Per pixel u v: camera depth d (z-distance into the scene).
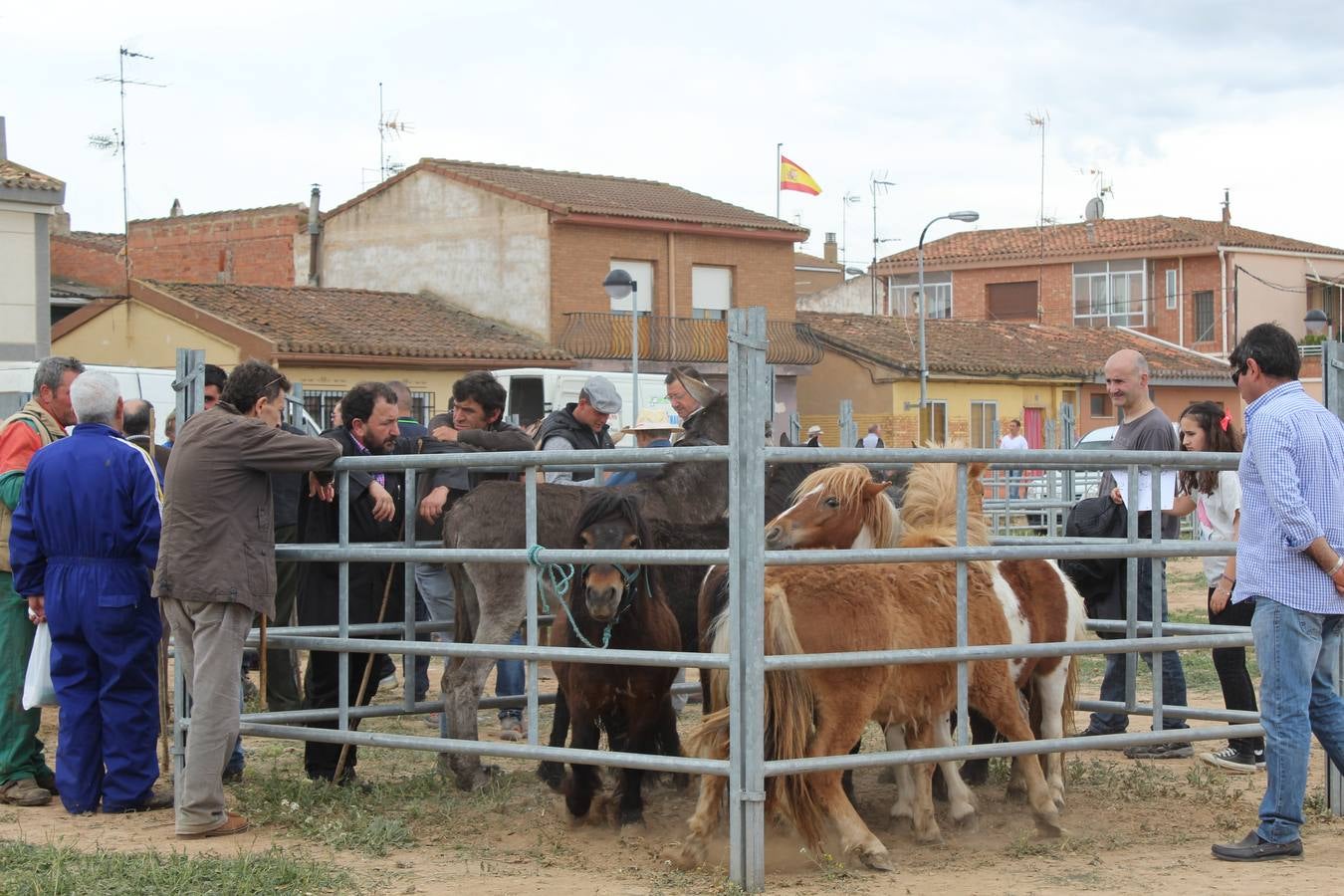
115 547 7.74
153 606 7.91
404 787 8.23
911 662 6.50
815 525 7.09
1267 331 6.82
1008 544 8.03
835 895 6.12
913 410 42.44
